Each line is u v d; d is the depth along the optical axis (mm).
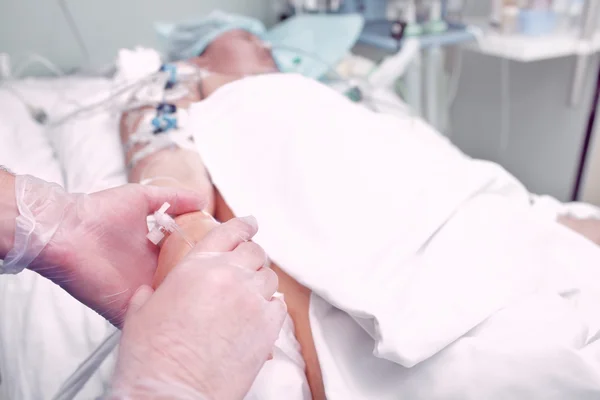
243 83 1132
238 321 482
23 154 1279
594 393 536
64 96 1563
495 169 888
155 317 469
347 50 1746
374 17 2086
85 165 1169
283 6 2123
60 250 621
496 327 615
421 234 740
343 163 864
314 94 1060
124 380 442
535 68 1935
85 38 1837
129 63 1428
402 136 963
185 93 1256
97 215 658
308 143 905
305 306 728
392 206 795
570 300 723
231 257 529
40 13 1741
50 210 623
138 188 711
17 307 879
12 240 594
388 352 574
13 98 1539
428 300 641
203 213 733
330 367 638
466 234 745
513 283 670
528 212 835
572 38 1700
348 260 726
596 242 978
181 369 446
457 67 2197
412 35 1754
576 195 1826
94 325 823
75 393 714
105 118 1332
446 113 2143
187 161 997
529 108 2014
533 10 1738
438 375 586
